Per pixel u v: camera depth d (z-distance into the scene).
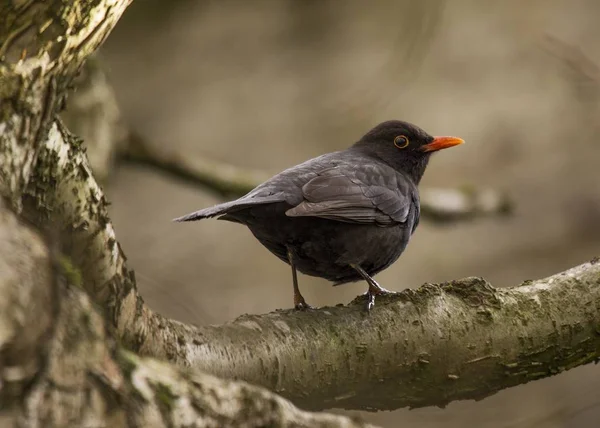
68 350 4.15
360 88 19.70
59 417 4.05
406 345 6.70
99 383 4.24
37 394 3.98
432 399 6.91
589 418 15.63
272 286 18.91
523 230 18.77
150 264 19.17
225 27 20.67
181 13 20.80
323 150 19.47
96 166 12.13
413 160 10.91
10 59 4.94
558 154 19.03
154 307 14.81
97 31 5.34
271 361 6.19
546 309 7.05
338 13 20.44
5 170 4.85
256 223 8.52
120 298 5.51
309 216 8.30
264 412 4.73
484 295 7.04
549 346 6.99
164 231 19.59
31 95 5.00
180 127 19.94
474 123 19.31
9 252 4.08
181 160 14.43
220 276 19.06
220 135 19.86
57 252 4.37
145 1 20.44
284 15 20.67
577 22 19.42
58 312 4.16
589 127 19.06
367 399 6.77
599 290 7.16
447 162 19.14
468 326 6.86
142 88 20.34
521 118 19.19
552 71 19.34
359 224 8.81
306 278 18.91
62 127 5.48
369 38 20.14
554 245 18.64
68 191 5.41
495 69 19.64
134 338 5.55
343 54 20.19
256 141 19.77
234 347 6.09
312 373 6.38
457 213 15.05
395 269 18.64
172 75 20.48
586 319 7.06
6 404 3.90
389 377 6.71
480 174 19.05
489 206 15.18
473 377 6.90
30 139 5.05
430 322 6.81
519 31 19.69
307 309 6.70
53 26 5.02
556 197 18.86
